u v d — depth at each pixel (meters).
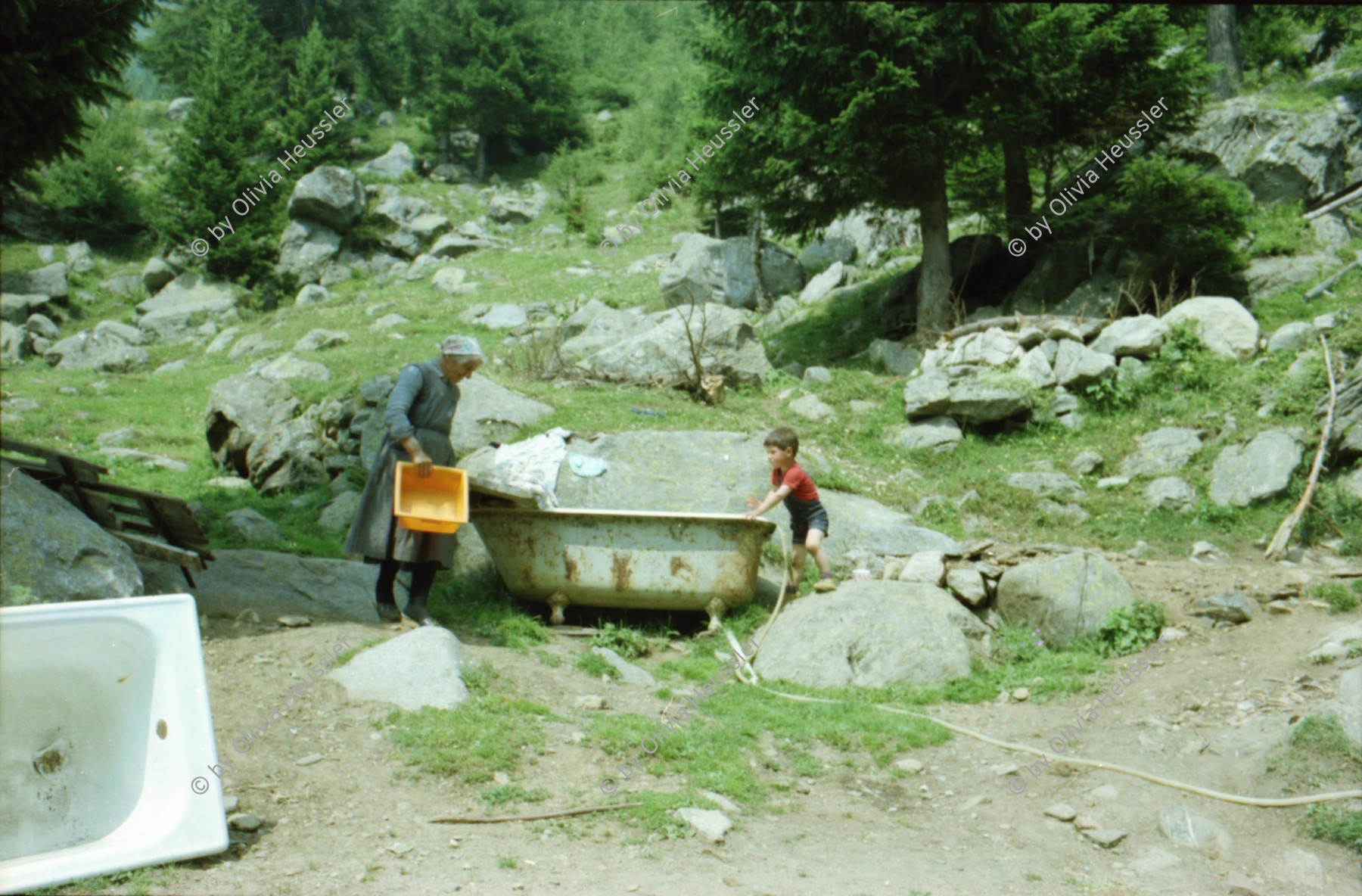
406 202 32.16
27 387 19.81
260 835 3.51
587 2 47.62
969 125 13.84
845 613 6.33
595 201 34.59
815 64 13.16
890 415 11.68
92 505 6.17
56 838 3.13
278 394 13.38
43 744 3.19
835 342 16.08
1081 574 6.64
